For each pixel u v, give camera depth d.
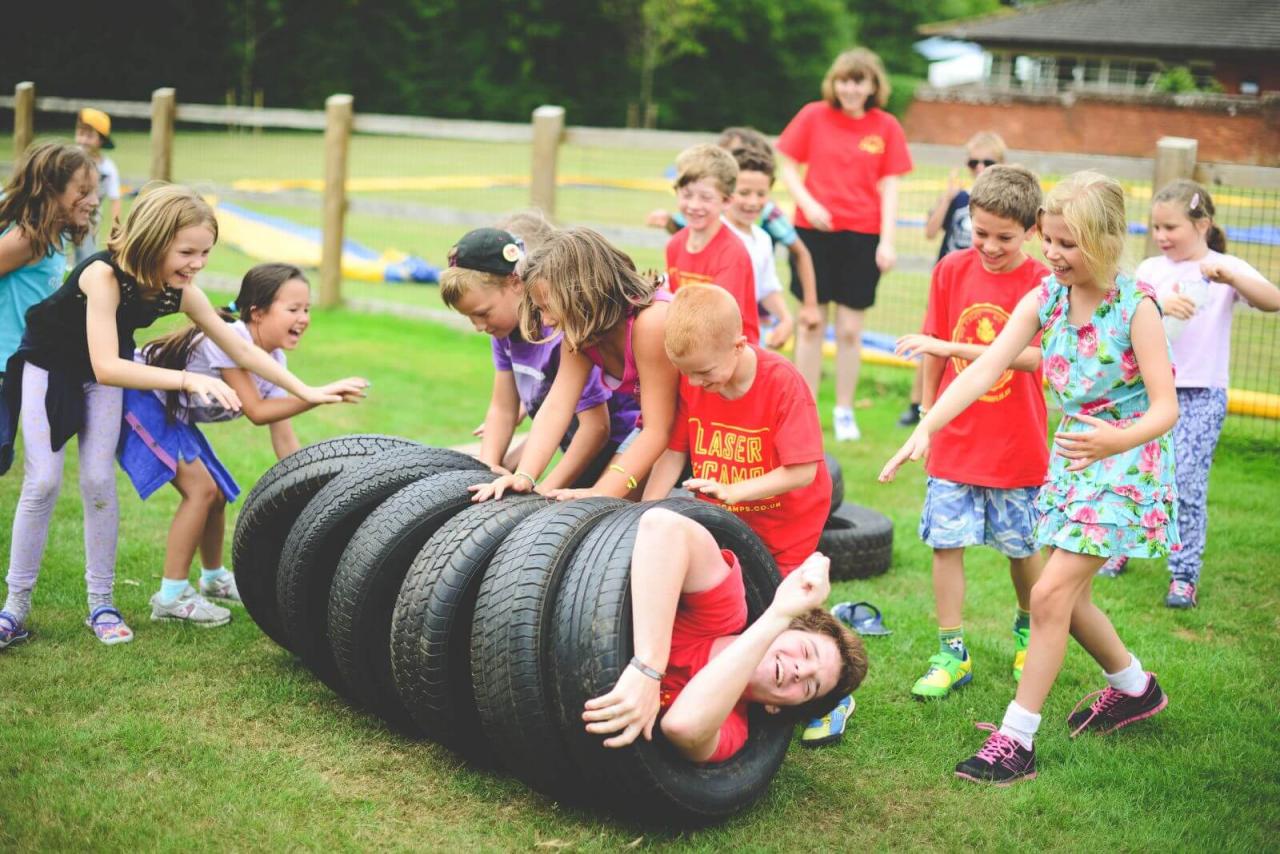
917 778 3.22
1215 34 35.47
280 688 3.56
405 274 11.79
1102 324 3.16
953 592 3.81
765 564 3.16
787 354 8.83
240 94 34.16
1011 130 32.44
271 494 3.48
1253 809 3.09
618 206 16.91
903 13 51.41
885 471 3.24
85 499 3.76
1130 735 3.51
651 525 2.80
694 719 2.72
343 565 3.18
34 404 3.68
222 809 2.89
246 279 4.01
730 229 4.72
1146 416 3.07
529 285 3.34
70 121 20.41
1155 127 30.16
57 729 3.22
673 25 41.88
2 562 4.42
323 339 9.03
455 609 2.95
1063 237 3.08
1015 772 3.22
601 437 3.69
